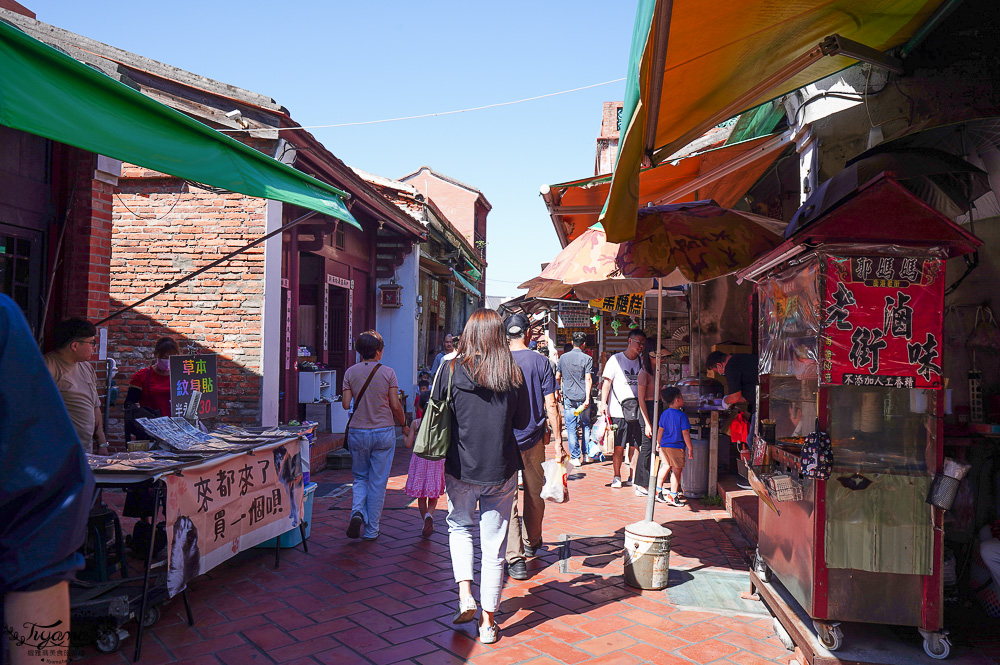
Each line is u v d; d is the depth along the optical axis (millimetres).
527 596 4562
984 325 4277
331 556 5387
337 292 13273
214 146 4016
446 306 23344
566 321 19266
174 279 8625
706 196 6855
